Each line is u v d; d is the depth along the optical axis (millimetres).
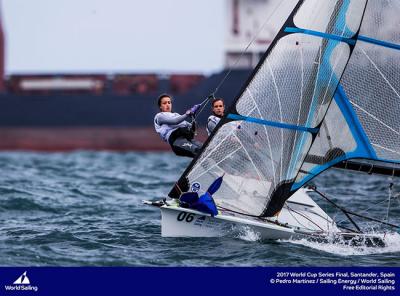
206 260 42781
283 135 45875
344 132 46156
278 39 46062
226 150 46156
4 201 64000
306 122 45812
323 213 50594
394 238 48406
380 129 46250
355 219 57469
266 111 45938
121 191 74812
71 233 49906
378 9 45906
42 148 198000
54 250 45219
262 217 46438
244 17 196750
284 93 45844
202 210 45562
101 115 194875
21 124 199375
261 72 46000
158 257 43438
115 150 194625
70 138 196875
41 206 62719
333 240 46594
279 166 45969
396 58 46000
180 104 186625
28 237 48781
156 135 192375
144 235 49750
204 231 46781
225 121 46094
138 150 193625
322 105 45719
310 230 47438
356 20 45469
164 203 46469
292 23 46094
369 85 46062
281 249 44906
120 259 43219
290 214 49344
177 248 44938
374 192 73188
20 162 124750
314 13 46000
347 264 42719
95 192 73375
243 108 46000
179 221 46594
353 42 45406
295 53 45906
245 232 46594
